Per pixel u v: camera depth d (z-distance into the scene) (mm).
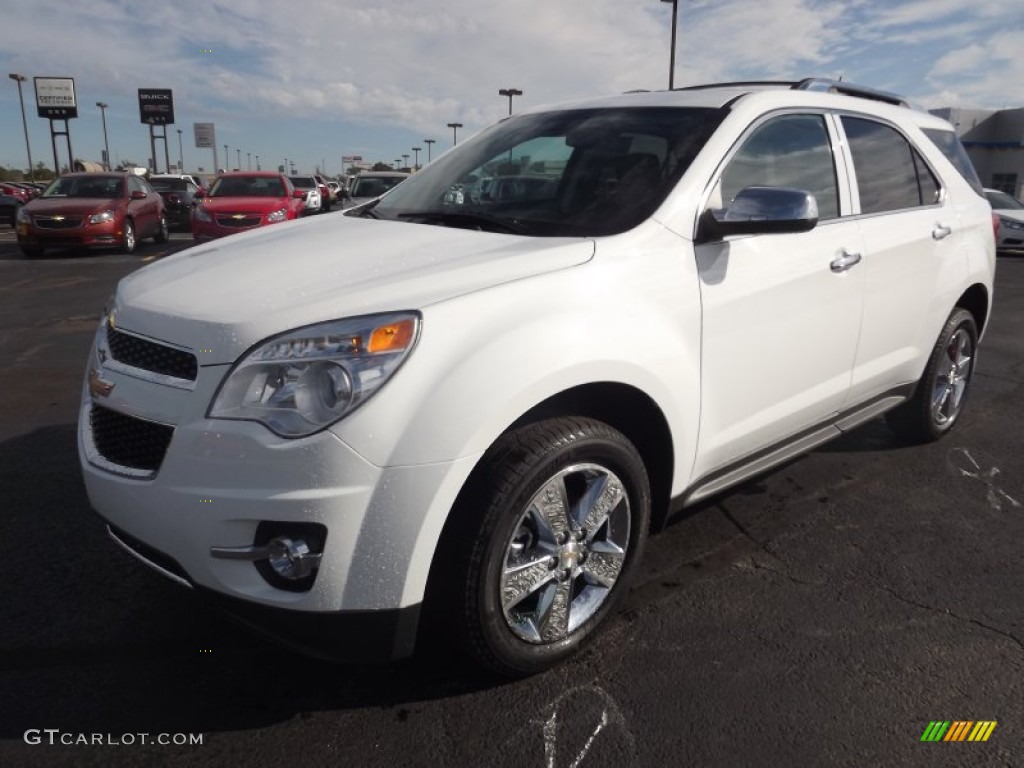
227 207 15023
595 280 2490
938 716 2387
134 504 2264
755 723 2350
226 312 2238
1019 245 15406
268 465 2049
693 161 2891
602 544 2658
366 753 2217
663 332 2605
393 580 2119
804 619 2889
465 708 2400
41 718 2326
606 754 2223
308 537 2098
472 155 3621
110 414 2430
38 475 4094
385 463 2055
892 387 4004
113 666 2570
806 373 3295
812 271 3186
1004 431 4953
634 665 2611
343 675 2547
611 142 3162
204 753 2207
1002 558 3355
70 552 3297
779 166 3213
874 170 3721
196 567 2180
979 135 37969
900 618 2900
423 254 2578
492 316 2250
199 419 2137
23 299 9836
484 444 2178
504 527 2266
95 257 15258
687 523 3643
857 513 3766
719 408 2916
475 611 2277
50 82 47094
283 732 2291
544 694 2467
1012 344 7547
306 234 3076
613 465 2561
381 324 2115
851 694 2482
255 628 2211
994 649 2719
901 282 3746
